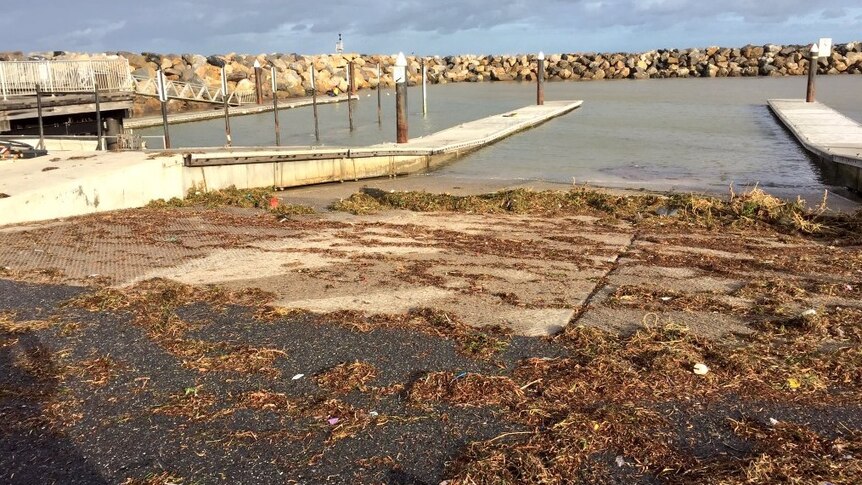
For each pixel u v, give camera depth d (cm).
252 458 334
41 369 434
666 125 2522
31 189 921
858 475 313
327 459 333
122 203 1053
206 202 1119
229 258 729
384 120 2998
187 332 500
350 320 521
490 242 835
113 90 2066
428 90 4975
